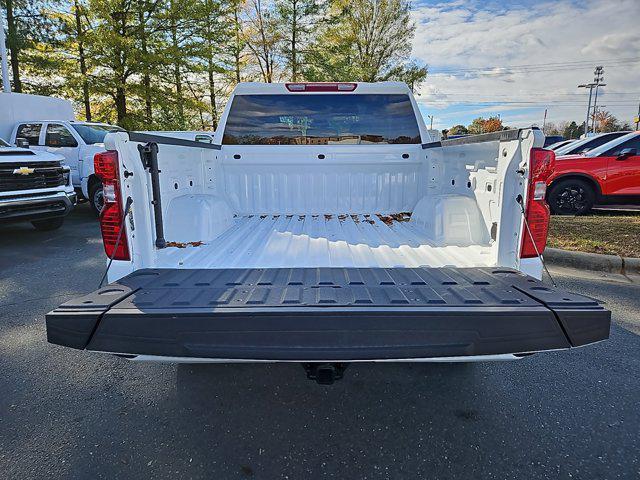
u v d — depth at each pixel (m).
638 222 7.80
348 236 3.39
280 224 3.84
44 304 4.48
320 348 1.83
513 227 2.57
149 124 19.22
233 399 2.80
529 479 2.09
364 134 4.25
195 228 3.19
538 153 2.40
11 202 6.70
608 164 8.60
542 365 3.20
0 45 14.14
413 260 2.72
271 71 24.70
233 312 1.83
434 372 3.12
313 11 23.31
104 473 2.14
